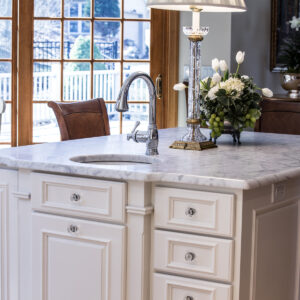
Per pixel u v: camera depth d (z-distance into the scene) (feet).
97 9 17.13
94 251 7.43
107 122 12.39
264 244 7.25
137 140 8.48
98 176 7.28
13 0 17.01
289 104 12.39
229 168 7.38
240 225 6.73
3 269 8.22
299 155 8.65
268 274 7.44
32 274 7.88
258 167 7.50
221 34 16.63
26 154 8.33
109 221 7.37
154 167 7.37
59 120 11.51
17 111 17.33
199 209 6.88
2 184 8.11
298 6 17.95
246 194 6.76
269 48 18.60
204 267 6.92
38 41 17.17
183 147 9.09
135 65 17.25
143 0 17.07
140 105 17.43
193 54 9.06
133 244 7.23
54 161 7.71
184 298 7.06
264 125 12.60
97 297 7.47
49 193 7.68
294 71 16.60
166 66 17.12
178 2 8.25
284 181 7.53
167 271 7.14
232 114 9.49
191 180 6.83
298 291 8.24
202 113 9.62
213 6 8.54
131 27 17.15
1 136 17.40
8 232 8.14
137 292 7.27
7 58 17.17
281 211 7.60
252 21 17.63
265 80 18.56
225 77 9.66
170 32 16.89
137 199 7.16
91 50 17.22
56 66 17.25
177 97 17.11
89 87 17.34
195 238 6.93
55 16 17.12
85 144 9.62
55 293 7.76
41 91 17.30
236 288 6.82
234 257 6.79
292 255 8.04
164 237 7.09
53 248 7.72
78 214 7.50
